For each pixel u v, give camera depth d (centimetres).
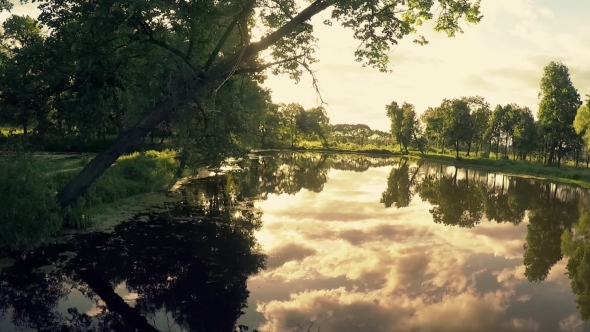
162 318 679
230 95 1569
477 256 1120
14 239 909
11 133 1177
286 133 9219
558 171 3966
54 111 1191
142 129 1135
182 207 1538
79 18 1100
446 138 6444
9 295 753
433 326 673
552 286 889
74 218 1147
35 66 1119
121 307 718
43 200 948
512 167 4712
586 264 1078
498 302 787
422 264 1023
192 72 1207
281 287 833
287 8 1256
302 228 1366
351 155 7744
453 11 1310
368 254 1095
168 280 847
